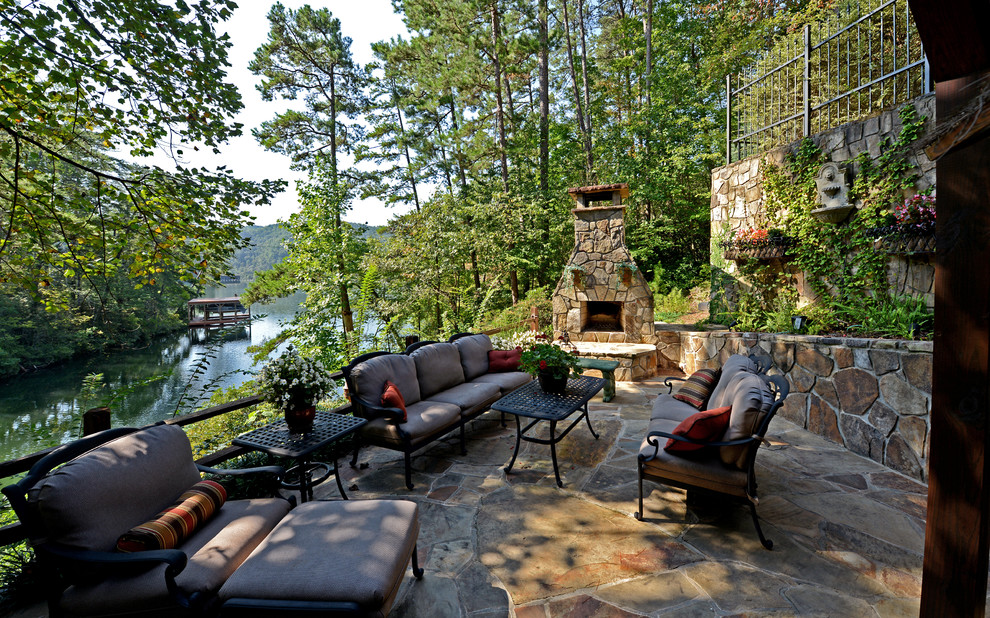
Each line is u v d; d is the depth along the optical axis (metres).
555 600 2.24
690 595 2.24
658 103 12.77
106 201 3.86
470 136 17.83
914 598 2.18
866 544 2.63
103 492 1.91
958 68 1.39
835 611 2.10
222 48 3.62
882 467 3.64
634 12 16.22
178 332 27.56
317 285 11.37
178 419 3.20
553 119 16.59
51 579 1.79
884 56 6.14
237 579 1.77
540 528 2.91
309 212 11.36
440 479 3.68
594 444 4.34
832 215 5.25
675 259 13.07
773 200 6.10
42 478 1.86
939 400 1.55
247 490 3.38
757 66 6.74
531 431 4.75
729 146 7.20
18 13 2.88
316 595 1.69
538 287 14.55
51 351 15.87
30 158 3.78
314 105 15.66
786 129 6.39
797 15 8.59
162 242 4.01
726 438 2.71
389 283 11.84
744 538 2.72
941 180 1.50
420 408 3.98
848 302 5.12
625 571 2.45
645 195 12.44
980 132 1.31
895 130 4.66
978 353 1.43
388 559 1.88
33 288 3.79
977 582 1.48
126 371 16.98
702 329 6.91
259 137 14.83
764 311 6.30
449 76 13.73
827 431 4.26
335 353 9.55
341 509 2.22
